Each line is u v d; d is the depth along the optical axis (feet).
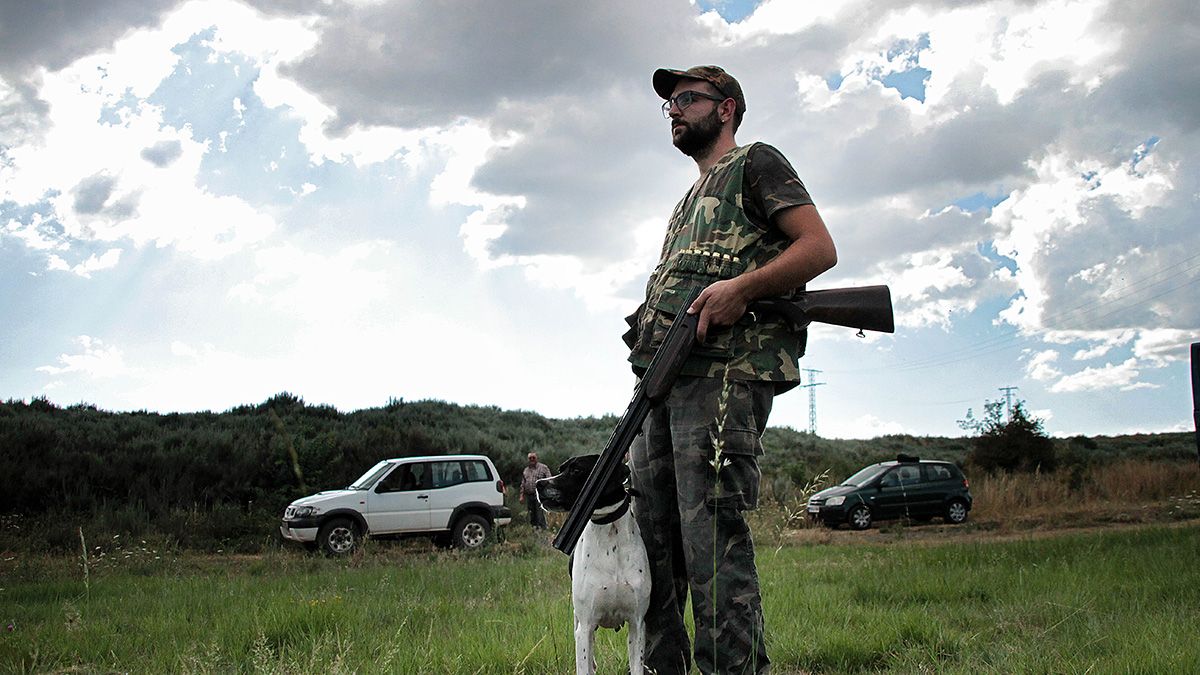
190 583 31.81
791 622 18.11
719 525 9.75
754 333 9.89
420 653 15.24
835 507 64.34
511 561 40.42
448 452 77.71
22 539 51.47
